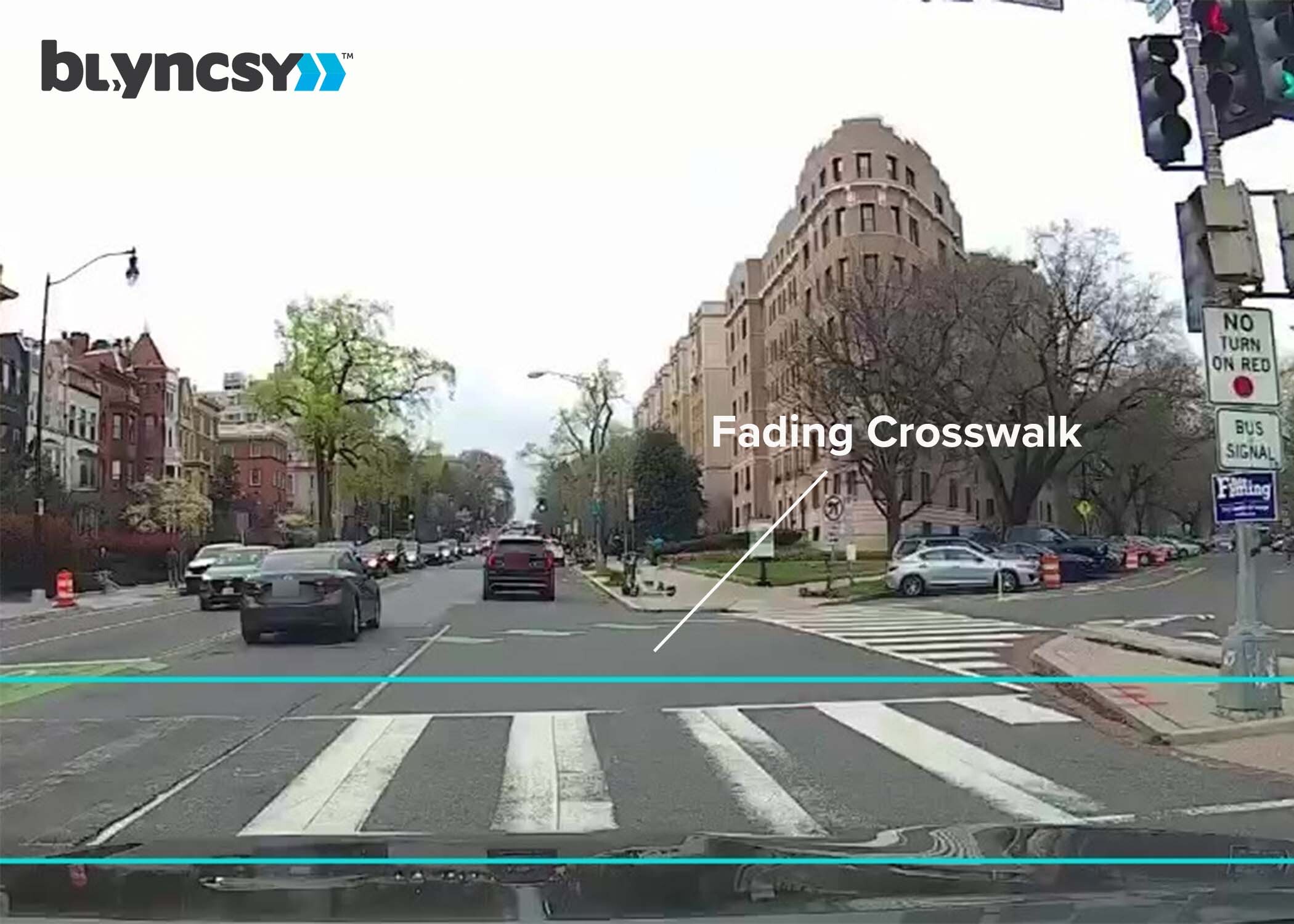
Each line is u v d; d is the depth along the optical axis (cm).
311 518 10156
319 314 6631
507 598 3641
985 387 4584
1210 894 290
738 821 750
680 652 1891
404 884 295
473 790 848
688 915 262
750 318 8431
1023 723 1159
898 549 3944
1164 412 5941
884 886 293
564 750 1012
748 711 1237
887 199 6012
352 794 837
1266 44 945
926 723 1159
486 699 1331
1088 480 7656
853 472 5325
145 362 7712
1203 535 11981
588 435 9075
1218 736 1046
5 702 1320
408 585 4628
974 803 812
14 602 3759
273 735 1091
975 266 4675
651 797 826
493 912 264
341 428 6619
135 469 7450
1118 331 4934
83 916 262
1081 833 398
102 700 1328
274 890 289
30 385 5897
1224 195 1078
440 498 14250
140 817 768
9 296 5272
